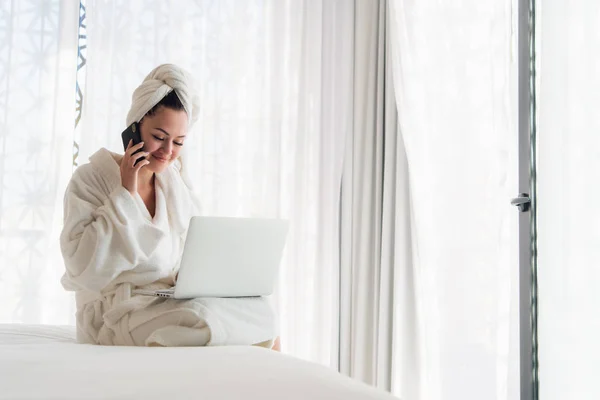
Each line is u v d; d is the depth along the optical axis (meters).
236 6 3.13
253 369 1.02
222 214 3.06
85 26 3.01
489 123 2.62
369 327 3.08
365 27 3.19
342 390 0.90
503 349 2.58
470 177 2.66
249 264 1.69
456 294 2.68
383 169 3.09
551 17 2.18
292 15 3.21
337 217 3.22
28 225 2.80
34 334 1.82
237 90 3.10
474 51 2.67
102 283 1.67
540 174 2.17
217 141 3.06
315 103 3.22
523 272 2.17
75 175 1.77
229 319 1.62
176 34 3.03
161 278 1.79
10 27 2.82
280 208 3.14
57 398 0.80
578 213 2.09
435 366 2.78
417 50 2.90
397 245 2.93
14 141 2.81
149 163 1.81
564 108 2.14
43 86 2.85
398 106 2.91
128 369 1.01
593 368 2.03
